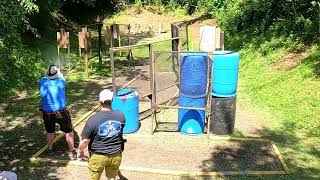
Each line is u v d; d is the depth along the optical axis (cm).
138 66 1477
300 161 699
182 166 684
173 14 2872
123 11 2958
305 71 1055
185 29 1482
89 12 2825
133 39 2222
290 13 1391
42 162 695
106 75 1344
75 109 991
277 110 943
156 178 645
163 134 828
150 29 2450
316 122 839
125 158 715
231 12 1908
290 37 1288
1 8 823
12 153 738
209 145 774
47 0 1583
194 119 812
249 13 1720
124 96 817
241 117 919
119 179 640
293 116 891
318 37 1195
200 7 2738
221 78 789
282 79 1076
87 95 1112
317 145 761
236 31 1733
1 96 1066
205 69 787
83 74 1351
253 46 1427
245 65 1307
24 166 685
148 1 3012
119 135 536
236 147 763
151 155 728
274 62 1223
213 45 1095
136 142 788
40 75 1265
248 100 1034
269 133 824
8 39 917
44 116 712
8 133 839
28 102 1043
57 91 693
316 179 637
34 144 779
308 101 923
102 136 520
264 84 1095
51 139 733
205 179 639
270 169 671
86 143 528
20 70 1197
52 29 1719
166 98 1037
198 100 800
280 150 743
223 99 803
